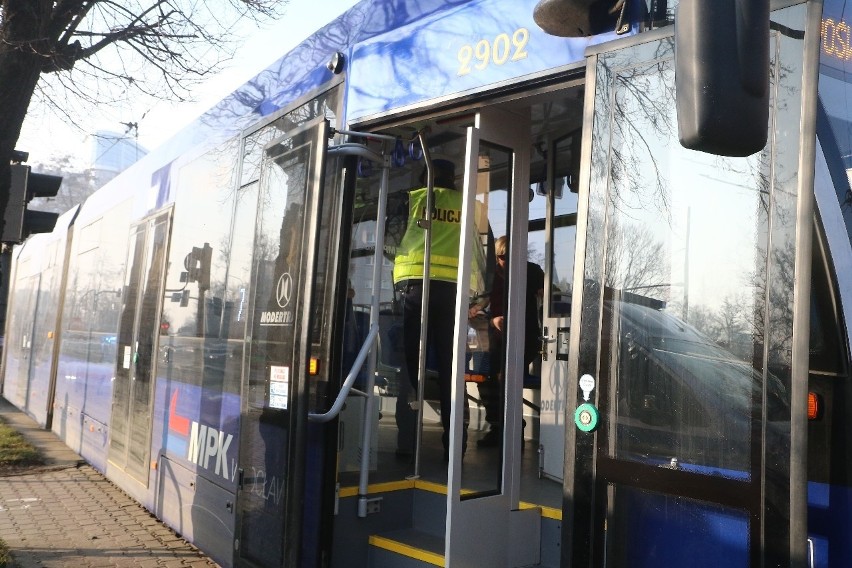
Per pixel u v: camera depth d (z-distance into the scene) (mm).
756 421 2529
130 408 7301
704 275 2711
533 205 5375
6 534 6484
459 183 4895
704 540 2613
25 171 6742
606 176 3002
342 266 4297
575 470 2957
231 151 5555
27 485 8391
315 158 4180
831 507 2514
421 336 4664
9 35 5648
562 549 2963
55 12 6090
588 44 3252
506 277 4199
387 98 4160
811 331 2629
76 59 6789
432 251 4812
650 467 2768
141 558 5863
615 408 2885
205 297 5691
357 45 4402
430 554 4066
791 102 2543
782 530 2430
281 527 4098
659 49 2898
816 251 2637
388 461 4910
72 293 10742
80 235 10562
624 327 2898
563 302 5059
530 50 3488
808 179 2471
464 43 3803
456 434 3859
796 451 2410
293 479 4008
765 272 2564
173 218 6652
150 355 6840
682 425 2707
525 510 4176
